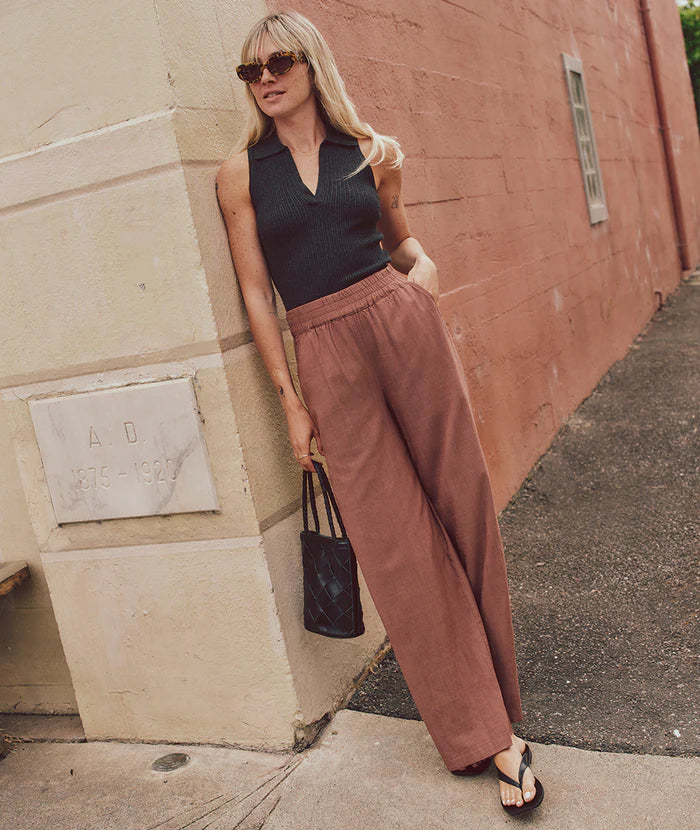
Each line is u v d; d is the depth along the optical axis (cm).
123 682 258
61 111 225
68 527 251
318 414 219
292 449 253
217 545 236
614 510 414
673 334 814
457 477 222
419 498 224
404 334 217
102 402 236
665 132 1135
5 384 248
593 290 664
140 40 212
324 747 242
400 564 220
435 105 399
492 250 454
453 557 228
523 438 470
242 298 234
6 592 265
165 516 239
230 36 242
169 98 213
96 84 220
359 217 218
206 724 251
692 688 253
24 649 288
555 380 541
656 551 360
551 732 238
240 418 228
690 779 210
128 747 259
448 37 426
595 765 221
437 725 220
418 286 225
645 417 549
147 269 224
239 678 243
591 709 249
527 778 207
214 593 239
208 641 244
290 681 238
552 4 636
